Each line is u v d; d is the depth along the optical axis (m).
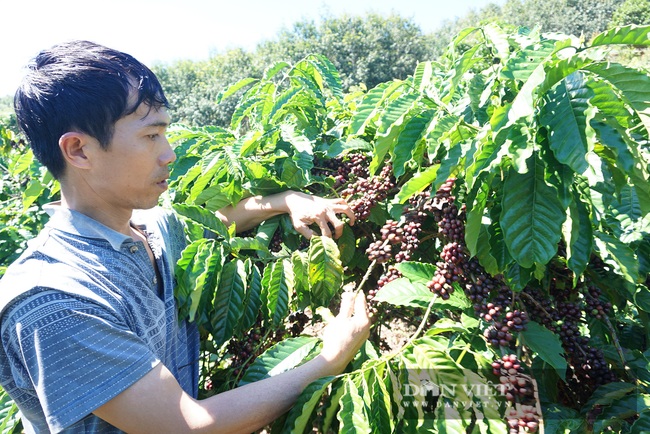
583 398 1.61
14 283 1.13
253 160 2.08
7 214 3.97
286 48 39.53
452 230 1.58
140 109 1.18
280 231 2.05
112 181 1.21
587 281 1.80
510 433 1.27
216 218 1.77
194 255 1.60
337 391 1.30
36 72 1.15
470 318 1.54
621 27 1.11
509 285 1.50
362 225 2.10
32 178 3.09
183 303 1.55
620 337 2.07
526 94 1.14
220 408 1.15
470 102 1.63
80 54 1.15
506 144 1.19
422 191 1.77
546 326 1.60
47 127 1.14
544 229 1.27
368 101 1.90
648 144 1.62
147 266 1.39
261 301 1.76
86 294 1.12
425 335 1.47
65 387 1.07
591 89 1.14
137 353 1.11
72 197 1.26
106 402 1.08
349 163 2.20
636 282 1.67
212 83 39.28
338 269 1.77
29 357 1.08
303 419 1.22
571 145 1.11
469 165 1.28
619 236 1.78
